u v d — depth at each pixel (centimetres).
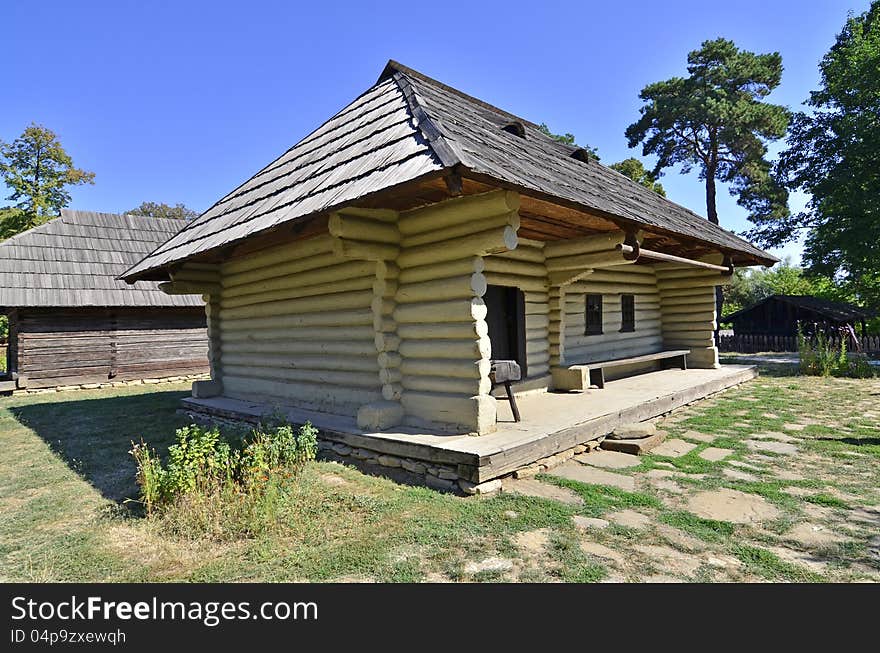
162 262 800
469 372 512
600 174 930
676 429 685
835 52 2388
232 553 340
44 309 1334
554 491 446
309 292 698
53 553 351
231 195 961
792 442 606
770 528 365
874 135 2006
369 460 529
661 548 336
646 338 1167
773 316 2512
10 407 1070
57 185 3022
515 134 840
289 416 668
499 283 744
